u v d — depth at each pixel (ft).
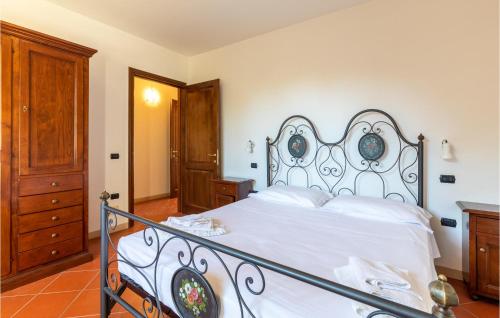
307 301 3.11
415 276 3.78
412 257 4.47
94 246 9.36
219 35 11.07
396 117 7.98
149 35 11.18
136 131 16.37
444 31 7.23
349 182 8.89
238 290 3.10
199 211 13.16
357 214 6.97
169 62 12.76
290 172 10.25
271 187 9.68
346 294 2.32
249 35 11.06
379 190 8.32
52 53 7.18
